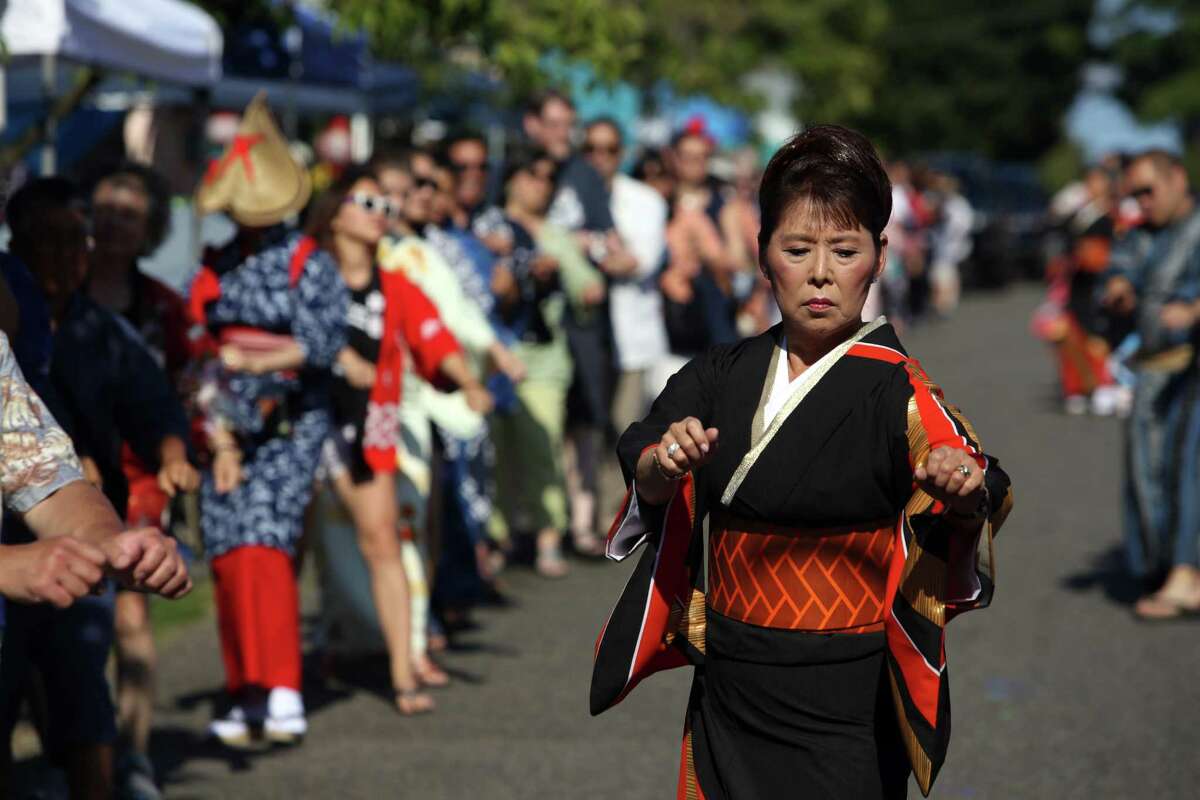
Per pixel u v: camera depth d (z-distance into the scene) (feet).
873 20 235.40
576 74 131.03
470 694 58.75
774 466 26.55
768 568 26.91
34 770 48.52
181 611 71.15
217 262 52.19
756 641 27.02
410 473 59.21
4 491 24.73
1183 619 69.62
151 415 43.37
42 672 39.47
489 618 70.33
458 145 73.15
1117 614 70.69
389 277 56.59
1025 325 233.55
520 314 75.41
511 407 73.05
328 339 52.01
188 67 77.36
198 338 49.73
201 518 52.75
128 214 47.32
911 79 504.43
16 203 41.55
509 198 76.69
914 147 503.61
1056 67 517.96
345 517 58.75
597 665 28.04
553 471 77.97
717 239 84.23
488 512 73.00
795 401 26.61
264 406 51.85
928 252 232.73
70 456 25.00
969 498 24.32
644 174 92.73
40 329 37.78
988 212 314.55
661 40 150.00
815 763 26.73
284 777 49.32
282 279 51.29
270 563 51.72
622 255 78.33
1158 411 70.03
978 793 47.70
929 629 25.79
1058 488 102.73
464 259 68.54
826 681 26.76
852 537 26.61
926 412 25.77
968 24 503.61
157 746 52.54
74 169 91.40
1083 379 139.23
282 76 97.66
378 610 56.65
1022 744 52.44
